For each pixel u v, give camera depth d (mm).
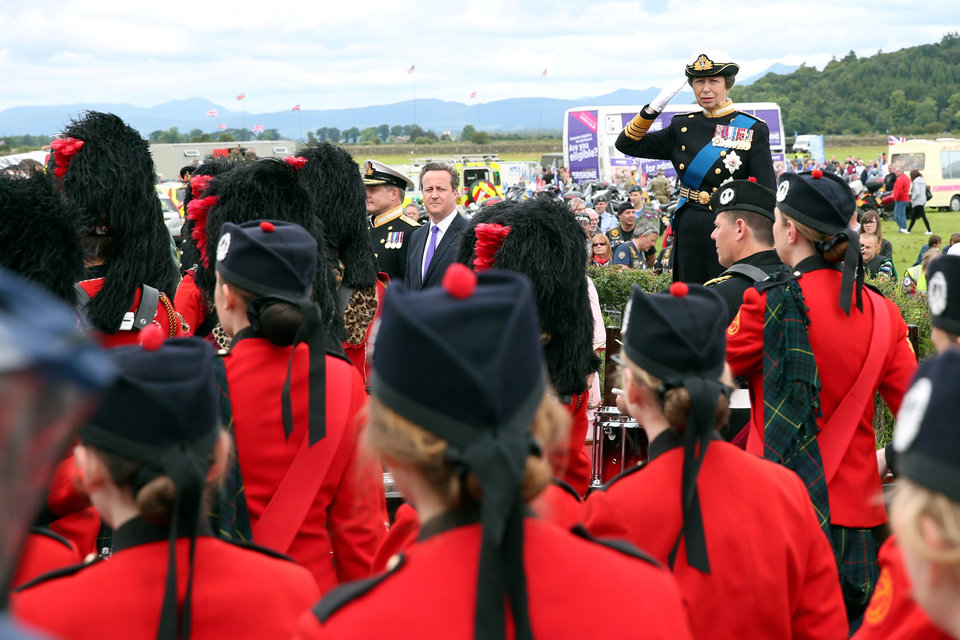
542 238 3285
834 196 3197
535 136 181375
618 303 8234
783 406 3119
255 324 2686
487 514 1296
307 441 2658
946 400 1329
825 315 3180
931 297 2557
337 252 4617
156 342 1833
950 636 1705
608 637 1401
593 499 2275
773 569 2201
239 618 1823
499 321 1367
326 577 2678
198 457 1770
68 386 576
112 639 1727
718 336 2221
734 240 4074
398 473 1457
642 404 2281
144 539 1796
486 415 1319
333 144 4797
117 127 4258
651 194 21969
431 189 6980
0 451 569
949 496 1310
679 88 5602
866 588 3121
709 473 2232
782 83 166875
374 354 1440
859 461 3176
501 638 1326
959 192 35844
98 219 4109
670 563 2162
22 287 592
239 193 3709
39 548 2252
